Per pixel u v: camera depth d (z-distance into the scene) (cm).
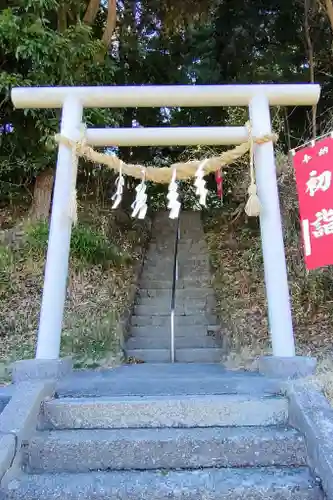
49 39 539
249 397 275
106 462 241
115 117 678
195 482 223
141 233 845
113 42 891
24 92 381
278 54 823
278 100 385
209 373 370
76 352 443
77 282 569
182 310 618
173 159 1009
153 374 367
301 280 538
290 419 265
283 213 534
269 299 345
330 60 794
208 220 961
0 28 511
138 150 1008
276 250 351
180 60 930
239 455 242
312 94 382
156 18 870
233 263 696
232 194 778
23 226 644
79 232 612
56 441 244
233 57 841
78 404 267
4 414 250
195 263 770
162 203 1077
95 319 497
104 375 359
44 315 341
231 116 670
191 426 264
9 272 559
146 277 722
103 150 783
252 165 364
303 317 505
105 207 802
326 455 216
